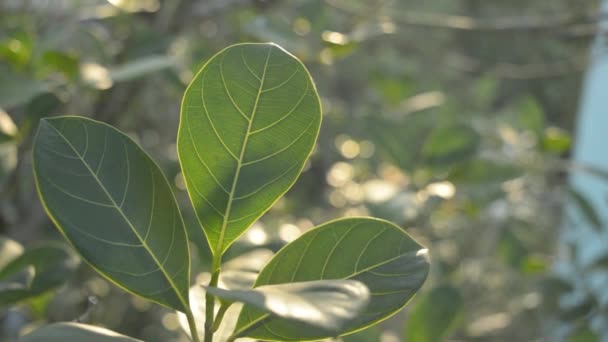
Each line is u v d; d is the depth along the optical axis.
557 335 1.84
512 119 2.21
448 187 1.48
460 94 3.19
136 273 0.70
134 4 1.74
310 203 3.09
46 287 0.90
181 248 0.71
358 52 3.44
